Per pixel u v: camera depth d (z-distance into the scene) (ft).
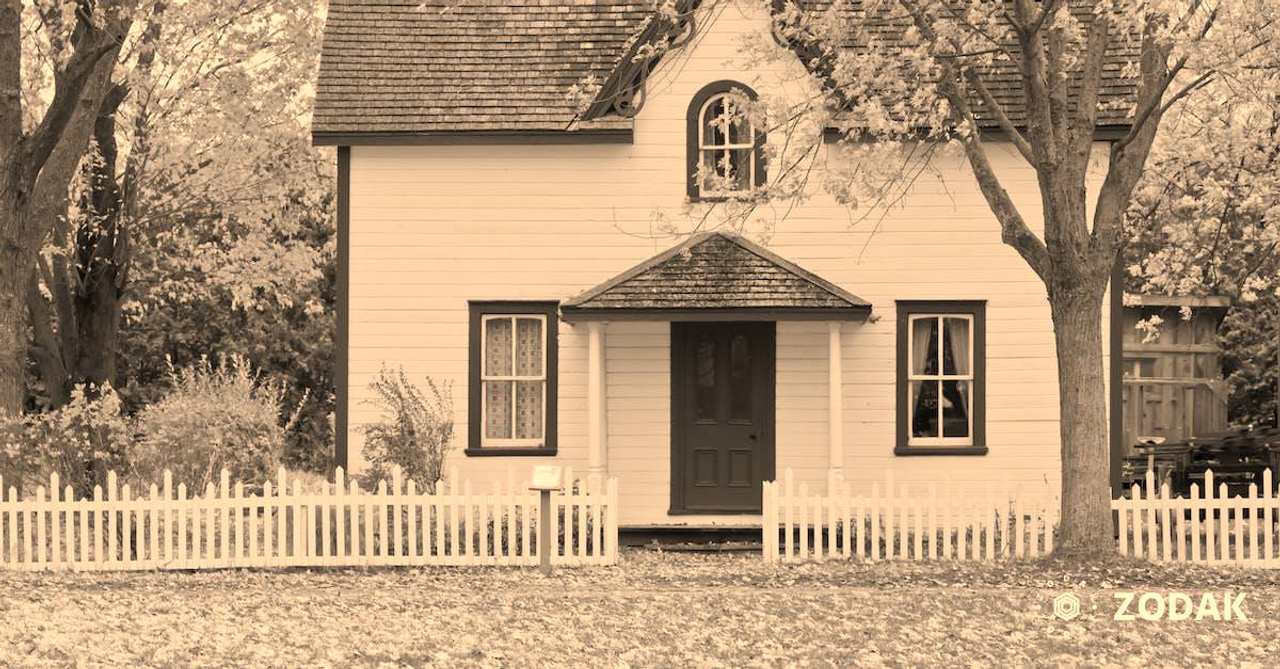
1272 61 65.51
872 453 78.43
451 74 80.02
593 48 81.05
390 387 75.56
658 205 78.59
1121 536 64.54
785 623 49.98
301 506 64.08
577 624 49.70
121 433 67.10
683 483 78.38
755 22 78.33
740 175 78.64
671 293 74.13
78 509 62.90
